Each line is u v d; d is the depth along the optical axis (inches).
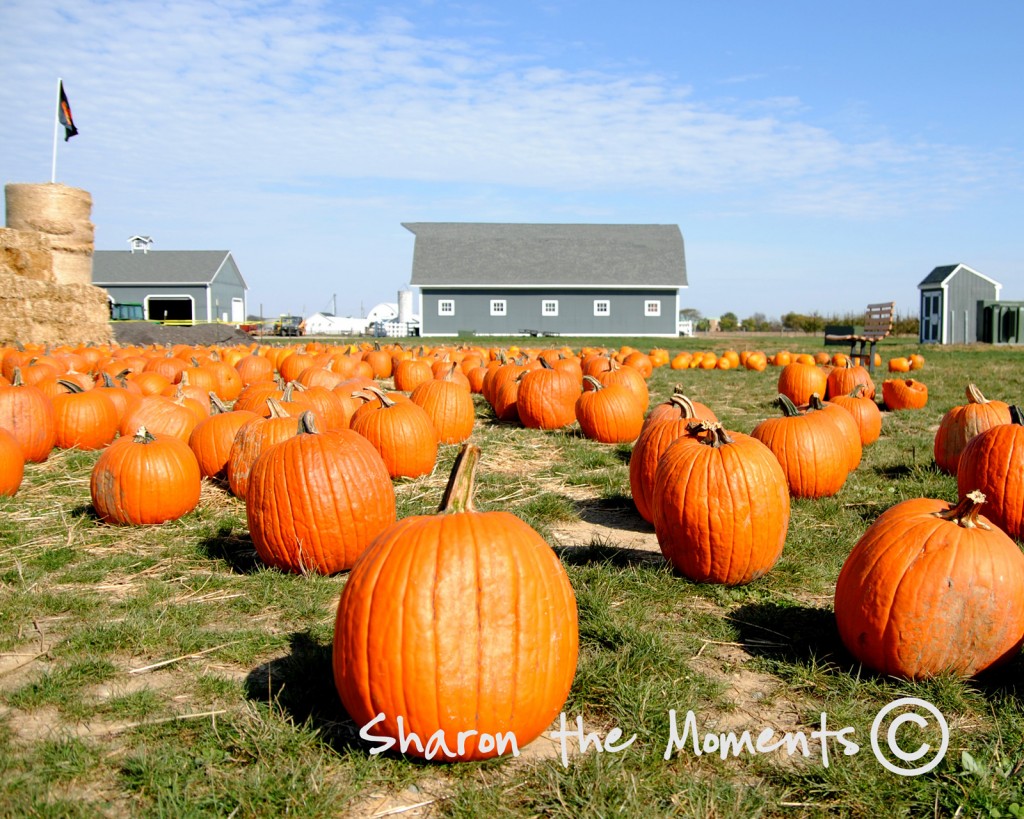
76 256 838.5
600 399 364.2
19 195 804.6
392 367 672.4
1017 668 144.9
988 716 131.4
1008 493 211.8
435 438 298.0
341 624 119.3
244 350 754.2
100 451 334.0
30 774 112.8
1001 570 137.3
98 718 129.6
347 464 194.7
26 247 761.6
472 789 111.0
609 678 138.9
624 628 155.8
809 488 256.2
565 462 323.9
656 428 235.8
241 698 135.0
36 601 175.0
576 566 195.6
